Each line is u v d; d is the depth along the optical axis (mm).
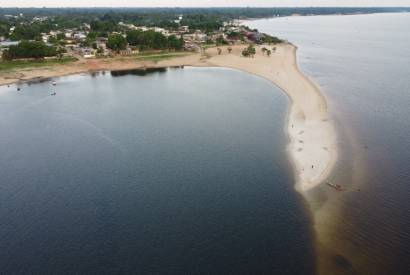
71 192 66875
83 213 60688
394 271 46906
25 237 55281
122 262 49906
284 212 59188
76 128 97750
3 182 70688
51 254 51781
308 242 52281
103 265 49531
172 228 56281
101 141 89062
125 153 82250
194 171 73562
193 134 92438
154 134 92875
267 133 91375
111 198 64750
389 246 51219
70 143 88062
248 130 93812
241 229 55562
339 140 85062
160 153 82000
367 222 56344
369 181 67500
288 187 66312
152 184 69062
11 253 52188
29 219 59406
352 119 99000
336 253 50031
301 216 58031
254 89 133625
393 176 69312
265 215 58688
